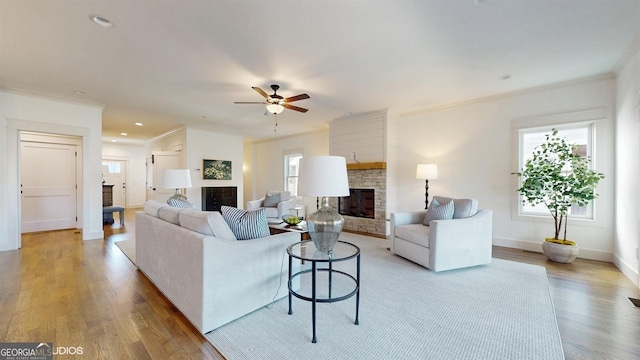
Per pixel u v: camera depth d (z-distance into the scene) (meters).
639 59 2.62
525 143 4.02
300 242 2.44
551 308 2.17
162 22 2.22
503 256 3.63
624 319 2.00
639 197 2.63
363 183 5.38
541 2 1.99
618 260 3.11
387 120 5.01
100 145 4.61
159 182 6.55
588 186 3.28
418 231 3.31
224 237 2.00
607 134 3.32
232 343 1.70
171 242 2.21
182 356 1.58
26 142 5.04
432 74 3.32
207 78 3.41
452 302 2.28
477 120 4.35
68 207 5.45
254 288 2.09
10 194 3.84
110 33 2.38
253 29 2.33
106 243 4.25
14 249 3.86
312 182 1.95
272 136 7.80
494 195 4.19
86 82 3.54
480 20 2.21
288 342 1.71
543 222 3.80
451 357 1.57
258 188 8.66
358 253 2.01
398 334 1.81
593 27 2.31
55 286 2.56
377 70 3.19
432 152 4.84
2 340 1.71
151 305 2.20
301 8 2.05
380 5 2.02
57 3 1.97
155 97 4.17
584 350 1.64
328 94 4.07
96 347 1.65
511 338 1.76
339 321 1.97
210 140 6.86
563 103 3.61
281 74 3.29
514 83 3.64
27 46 2.60
